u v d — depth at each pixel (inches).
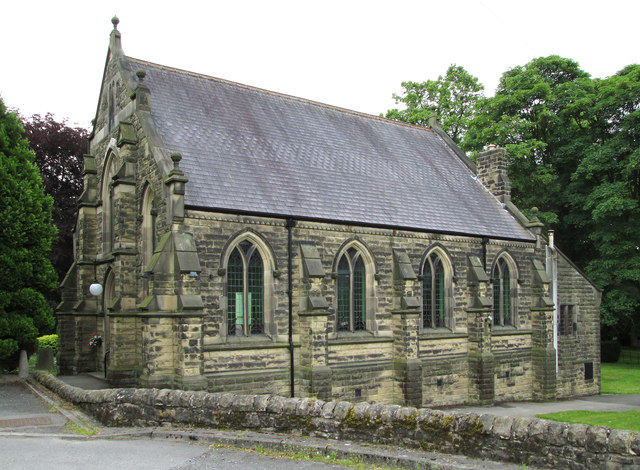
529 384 1387.8
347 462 526.0
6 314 1135.6
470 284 1279.5
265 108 1283.2
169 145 1006.4
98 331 1149.1
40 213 1179.9
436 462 495.5
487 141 1961.1
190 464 525.7
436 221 1248.2
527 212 1925.4
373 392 1101.7
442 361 1219.9
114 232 1085.8
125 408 687.1
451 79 2354.8
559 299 1464.1
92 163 1211.2
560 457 473.7
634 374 1812.3
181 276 870.4
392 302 1149.1
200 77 1243.2
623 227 1766.7
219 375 914.1
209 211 925.2
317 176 1161.4
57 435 639.1
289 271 1005.8
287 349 991.0
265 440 579.2
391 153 1429.6
